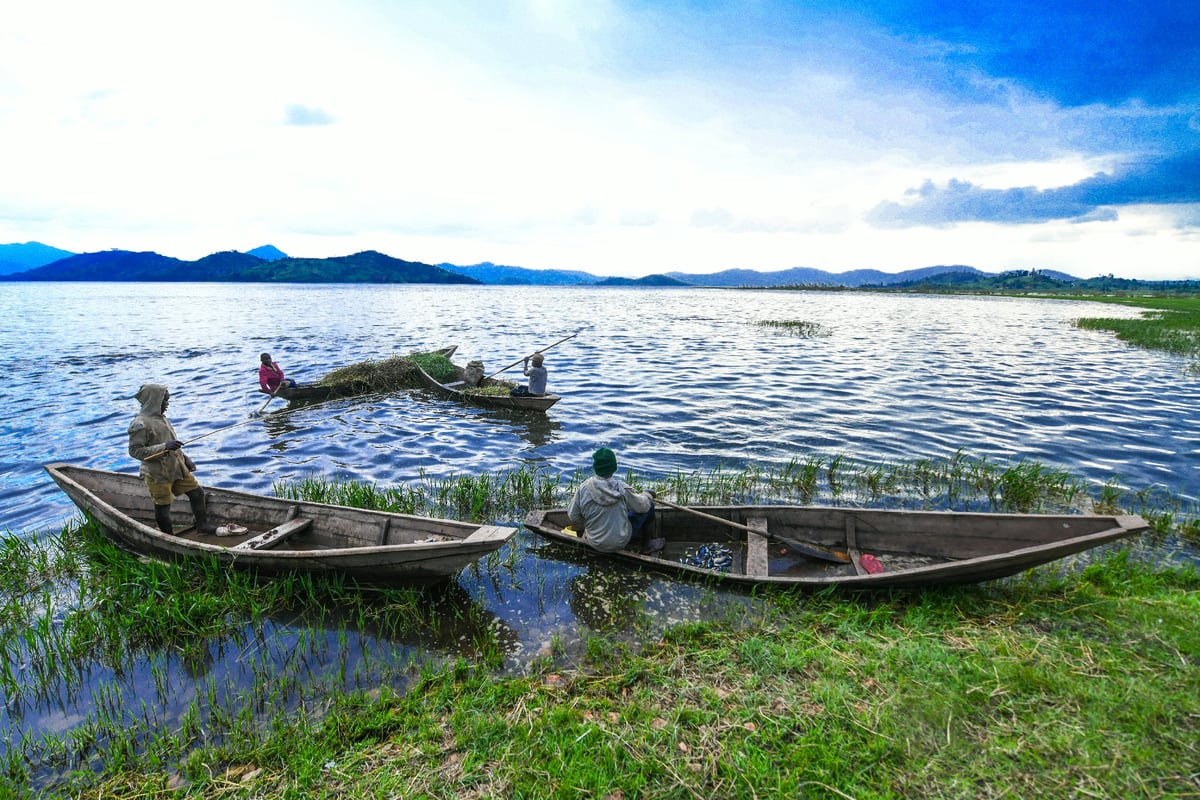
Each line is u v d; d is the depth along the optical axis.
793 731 4.15
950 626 5.57
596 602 6.57
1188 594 5.90
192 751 4.41
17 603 6.67
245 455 12.59
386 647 5.83
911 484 10.57
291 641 5.97
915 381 20.27
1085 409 16.20
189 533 8.25
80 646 5.72
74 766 4.38
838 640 5.37
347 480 11.06
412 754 4.18
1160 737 3.85
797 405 16.78
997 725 4.06
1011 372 22.09
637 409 16.45
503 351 28.22
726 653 5.26
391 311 60.22
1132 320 43.78
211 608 6.34
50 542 8.36
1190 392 18.44
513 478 10.59
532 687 4.94
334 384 17.83
